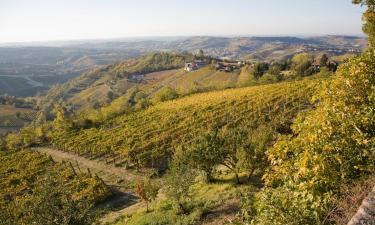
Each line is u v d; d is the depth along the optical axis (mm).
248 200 11078
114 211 34656
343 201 6383
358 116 8211
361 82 9266
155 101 98312
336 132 8016
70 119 81812
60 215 16312
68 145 61875
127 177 45562
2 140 87875
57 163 54469
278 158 8703
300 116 9977
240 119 57625
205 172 29719
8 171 54781
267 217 7598
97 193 38781
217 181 29828
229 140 28688
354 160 7270
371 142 7398
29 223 16641
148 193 28344
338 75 10047
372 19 19391
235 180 28547
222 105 68938
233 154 27719
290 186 7852
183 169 25547
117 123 75250
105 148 54594
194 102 77938
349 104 8984
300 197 7395
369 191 6172
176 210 24219
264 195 8133
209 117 62625
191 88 105938
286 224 7094
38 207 16500
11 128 175500
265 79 101812
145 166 47438
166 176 25516
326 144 7703
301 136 8766
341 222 6074
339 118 8219
